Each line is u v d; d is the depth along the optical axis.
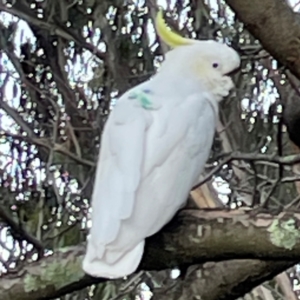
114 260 2.54
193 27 6.00
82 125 6.17
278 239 2.59
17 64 6.16
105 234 2.56
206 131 2.91
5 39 6.22
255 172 4.64
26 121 6.25
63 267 2.76
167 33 3.16
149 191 2.68
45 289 2.77
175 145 2.79
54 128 5.60
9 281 2.79
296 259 2.66
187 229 2.69
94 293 5.70
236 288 3.34
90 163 5.13
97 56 6.29
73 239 5.75
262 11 2.76
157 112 2.85
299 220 2.60
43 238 5.71
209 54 3.04
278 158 3.70
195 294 3.40
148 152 2.74
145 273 5.13
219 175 5.74
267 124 5.84
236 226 2.64
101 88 6.23
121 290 5.10
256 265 3.24
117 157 2.73
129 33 6.23
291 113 3.42
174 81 3.00
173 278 4.95
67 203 5.82
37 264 2.79
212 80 3.04
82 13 6.33
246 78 5.85
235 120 5.83
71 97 6.23
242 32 5.83
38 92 6.23
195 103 2.93
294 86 3.55
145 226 2.62
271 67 5.26
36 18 6.39
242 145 5.85
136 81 6.16
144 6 6.24
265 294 5.47
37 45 6.44
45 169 5.77
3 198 5.74
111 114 2.89
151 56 6.22
